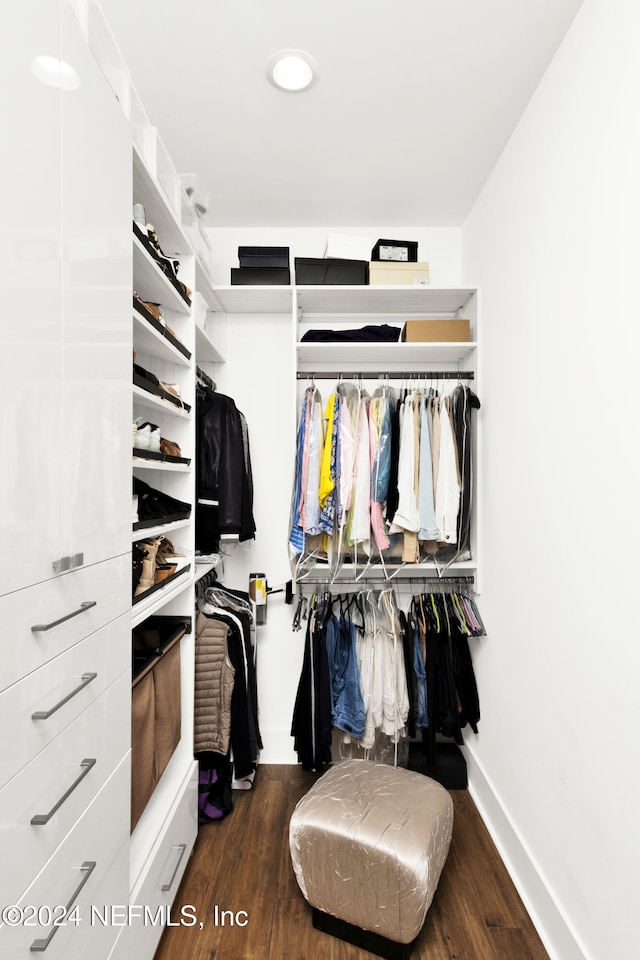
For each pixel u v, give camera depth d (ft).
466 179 7.51
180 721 6.08
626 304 4.00
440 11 4.80
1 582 2.54
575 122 4.83
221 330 8.98
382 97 5.91
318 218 8.64
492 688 7.07
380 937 5.07
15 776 2.65
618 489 4.09
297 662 8.86
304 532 7.43
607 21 4.26
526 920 5.47
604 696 4.28
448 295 8.11
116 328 3.96
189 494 6.53
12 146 2.63
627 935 3.93
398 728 7.54
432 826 5.23
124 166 4.12
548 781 5.30
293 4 4.72
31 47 2.82
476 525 7.84
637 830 3.83
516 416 6.30
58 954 3.06
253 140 6.66
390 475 7.45
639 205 3.84
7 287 2.59
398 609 8.09
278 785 8.00
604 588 4.29
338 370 8.89
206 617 7.32
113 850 3.90
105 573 3.77
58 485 3.09
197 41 5.13
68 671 3.21
